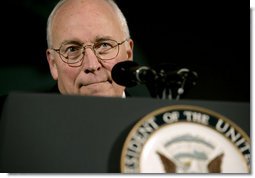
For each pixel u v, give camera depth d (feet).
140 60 15.61
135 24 15.74
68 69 13.71
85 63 13.64
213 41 16.14
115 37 13.98
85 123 5.32
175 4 16.19
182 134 5.28
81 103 5.41
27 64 14.97
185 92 6.12
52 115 5.30
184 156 5.17
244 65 15.98
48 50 14.28
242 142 5.39
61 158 5.14
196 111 5.49
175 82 6.02
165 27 16.03
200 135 5.32
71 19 13.82
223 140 5.34
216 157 5.23
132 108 5.52
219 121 5.48
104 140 5.28
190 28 16.12
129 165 4.98
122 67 6.29
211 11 16.29
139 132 5.17
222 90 15.87
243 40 16.15
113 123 5.40
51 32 14.08
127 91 13.99
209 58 16.01
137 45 15.66
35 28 15.12
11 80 14.92
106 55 13.74
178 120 5.39
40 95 5.37
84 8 13.88
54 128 5.25
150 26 15.85
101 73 13.61
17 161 5.07
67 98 5.40
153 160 5.07
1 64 14.85
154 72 6.05
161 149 5.14
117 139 5.30
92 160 5.17
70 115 5.33
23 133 5.18
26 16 15.14
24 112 5.27
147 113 5.54
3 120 5.26
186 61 15.90
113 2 14.32
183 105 5.57
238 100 15.84
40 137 5.19
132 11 15.71
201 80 15.83
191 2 16.25
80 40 13.75
